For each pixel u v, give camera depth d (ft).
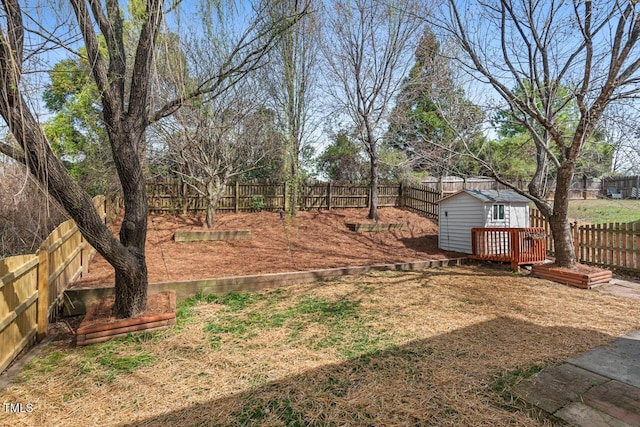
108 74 10.77
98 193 26.40
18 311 9.69
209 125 26.20
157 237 26.89
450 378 8.51
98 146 25.32
